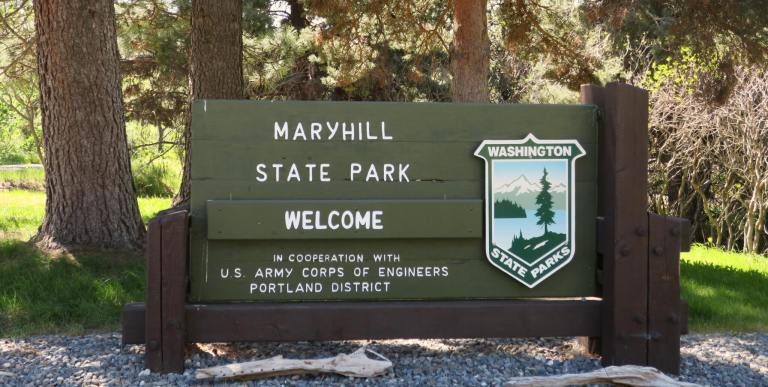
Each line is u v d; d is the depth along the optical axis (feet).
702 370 16.25
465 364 16.31
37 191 65.72
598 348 16.81
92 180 26.96
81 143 26.84
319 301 15.92
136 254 26.89
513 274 15.99
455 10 33.45
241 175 15.53
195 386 14.49
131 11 51.78
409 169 15.83
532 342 18.43
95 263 25.39
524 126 16.02
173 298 15.11
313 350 17.53
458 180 15.93
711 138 48.75
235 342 16.56
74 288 22.50
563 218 16.11
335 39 42.16
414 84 57.62
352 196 15.71
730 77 40.55
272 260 15.66
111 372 15.39
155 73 60.13
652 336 15.71
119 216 27.35
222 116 15.49
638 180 15.67
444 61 56.80
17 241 28.35
